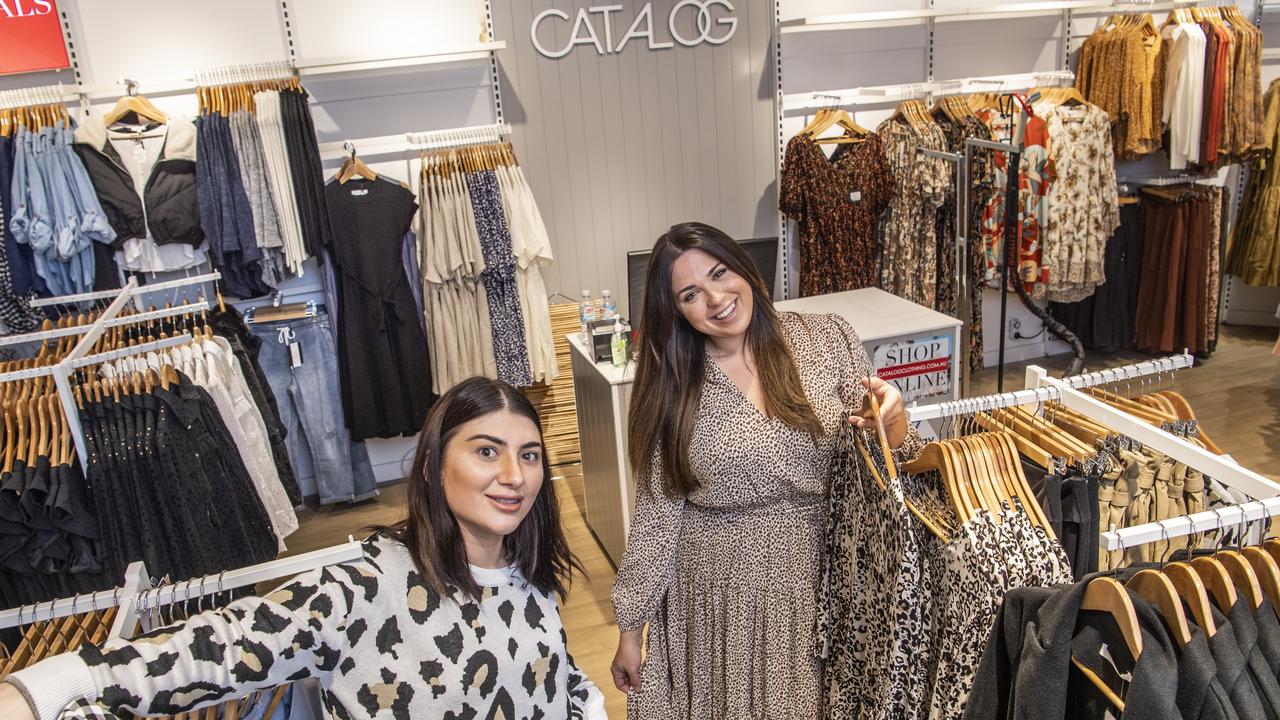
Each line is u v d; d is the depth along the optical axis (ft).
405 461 15.48
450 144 14.21
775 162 16.22
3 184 11.92
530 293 14.52
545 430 15.93
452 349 14.14
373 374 14.15
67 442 7.98
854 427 5.94
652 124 15.43
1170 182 17.98
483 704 4.43
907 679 5.52
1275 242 18.11
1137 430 6.18
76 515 7.77
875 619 5.89
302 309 13.70
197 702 3.81
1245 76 16.75
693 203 16.05
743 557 6.62
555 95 14.87
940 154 12.51
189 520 8.54
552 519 4.75
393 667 4.25
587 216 15.60
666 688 7.11
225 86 12.94
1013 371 18.07
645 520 6.64
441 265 13.64
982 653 5.18
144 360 9.20
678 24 15.08
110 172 12.43
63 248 12.07
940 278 16.44
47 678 3.47
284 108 12.80
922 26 16.35
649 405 6.48
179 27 13.09
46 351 9.35
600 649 10.55
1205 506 6.48
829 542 6.43
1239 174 19.45
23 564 7.81
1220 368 17.76
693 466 6.44
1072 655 4.45
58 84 12.87
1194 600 4.23
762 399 6.43
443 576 4.35
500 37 14.37
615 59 14.96
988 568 5.23
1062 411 7.12
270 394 12.11
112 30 12.88
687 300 6.15
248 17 13.32
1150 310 18.07
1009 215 11.61
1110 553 6.17
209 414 8.80
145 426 8.30
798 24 14.46
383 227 13.43
